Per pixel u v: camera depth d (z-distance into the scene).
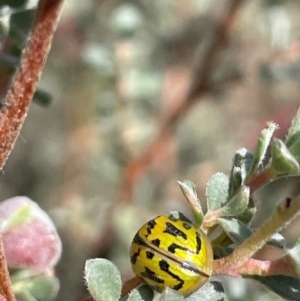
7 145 0.09
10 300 0.09
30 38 0.08
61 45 0.24
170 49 0.26
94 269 0.09
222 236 0.10
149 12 0.26
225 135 0.28
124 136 0.22
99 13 0.24
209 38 0.24
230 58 0.22
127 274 0.21
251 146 0.27
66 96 0.26
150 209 0.23
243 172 0.10
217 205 0.10
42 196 0.27
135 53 0.22
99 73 0.23
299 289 0.09
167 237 0.09
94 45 0.22
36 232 0.11
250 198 0.10
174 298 0.09
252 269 0.09
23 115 0.08
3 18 0.11
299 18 0.25
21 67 0.08
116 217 0.22
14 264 0.11
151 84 0.22
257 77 0.22
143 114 0.23
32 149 0.28
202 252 0.09
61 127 0.28
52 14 0.08
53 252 0.11
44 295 0.11
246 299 0.17
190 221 0.10
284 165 0.09
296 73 0.22
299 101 0.27
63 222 0.23
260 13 0.23
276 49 0.22
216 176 0.10
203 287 0.09
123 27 0.22
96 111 0.24
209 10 0.26
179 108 0.22
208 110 0.28
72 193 0.25
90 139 0.25
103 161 0.23
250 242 0.09
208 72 0.21
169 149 0.25
